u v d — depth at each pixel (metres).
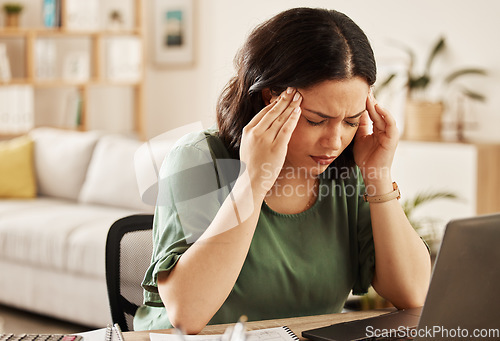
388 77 4.04
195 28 5.25
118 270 1.40
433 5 3.97
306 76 1.08
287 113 1.11
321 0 4.22
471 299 0.95
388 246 1.31
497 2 3.73
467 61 3.86
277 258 1.25
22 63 5.42
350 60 1.09
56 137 4.36
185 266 1.10
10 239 3.41
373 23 4.21
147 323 1.28
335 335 1.09
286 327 1.14
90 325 3.26
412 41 4.07
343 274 1.33
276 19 1.16
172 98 5.46
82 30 5.16
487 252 0.94
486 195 3.70
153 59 5.54
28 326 3.25
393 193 1.31
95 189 3.95
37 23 5.49
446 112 3.96
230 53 4.98
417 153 3.98
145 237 1.44
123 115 5.80
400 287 1.32
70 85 5.18
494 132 3.80
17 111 5.02
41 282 3.33
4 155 4.21
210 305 1.09
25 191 4.19
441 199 3.89
